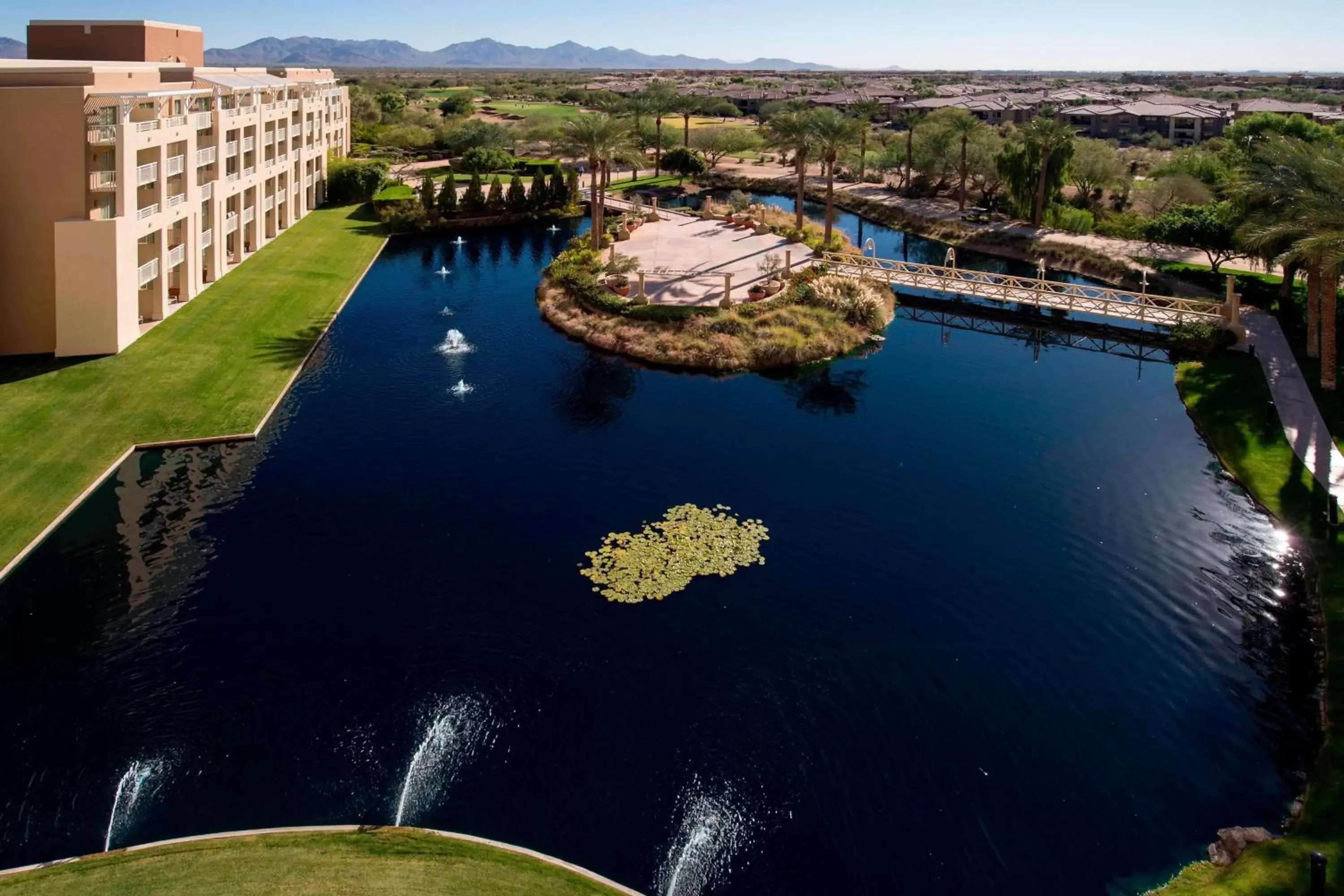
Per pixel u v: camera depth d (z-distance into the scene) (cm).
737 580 2506
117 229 3944
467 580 2484
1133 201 8144
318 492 2980
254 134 6084
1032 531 2789
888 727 1964
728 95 18825
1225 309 4509
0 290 3925
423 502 2923
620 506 2916
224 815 1708
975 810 1752
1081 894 1578
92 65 4106
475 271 6219
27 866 1573
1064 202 8375
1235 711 2033
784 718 1981
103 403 3541
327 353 4353
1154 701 2061
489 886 1520
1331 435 3319
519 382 4053
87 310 3959
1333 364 3688
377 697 2027
